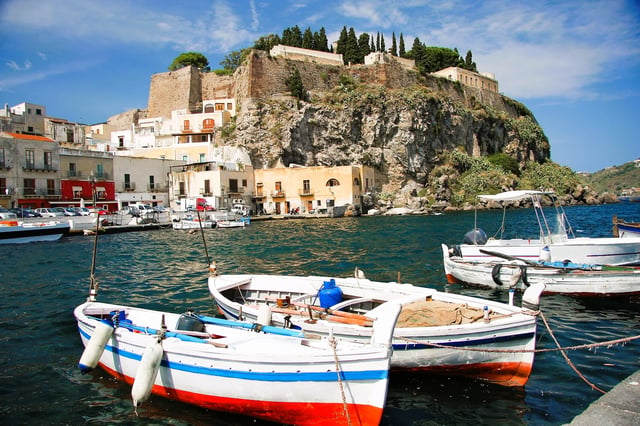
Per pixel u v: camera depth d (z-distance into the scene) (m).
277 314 10.37
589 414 6.17
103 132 88.19
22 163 50.72
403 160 80.88
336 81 90.62
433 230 41.59
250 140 74.25
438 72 109.31
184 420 7.92
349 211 66.12
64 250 31.17
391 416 7.96
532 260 18.11
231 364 7.77
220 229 48.19
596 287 14.75
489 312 9.54
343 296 12.23
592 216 58.72
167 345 8.36
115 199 59.41
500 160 96.44
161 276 20.86
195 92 91.31
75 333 12.30
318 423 7.56
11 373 9.68
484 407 8.22
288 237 38.28
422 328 8.97
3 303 15.71
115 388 9.01
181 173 65.06
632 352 10.48
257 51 81.62
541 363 9.99
